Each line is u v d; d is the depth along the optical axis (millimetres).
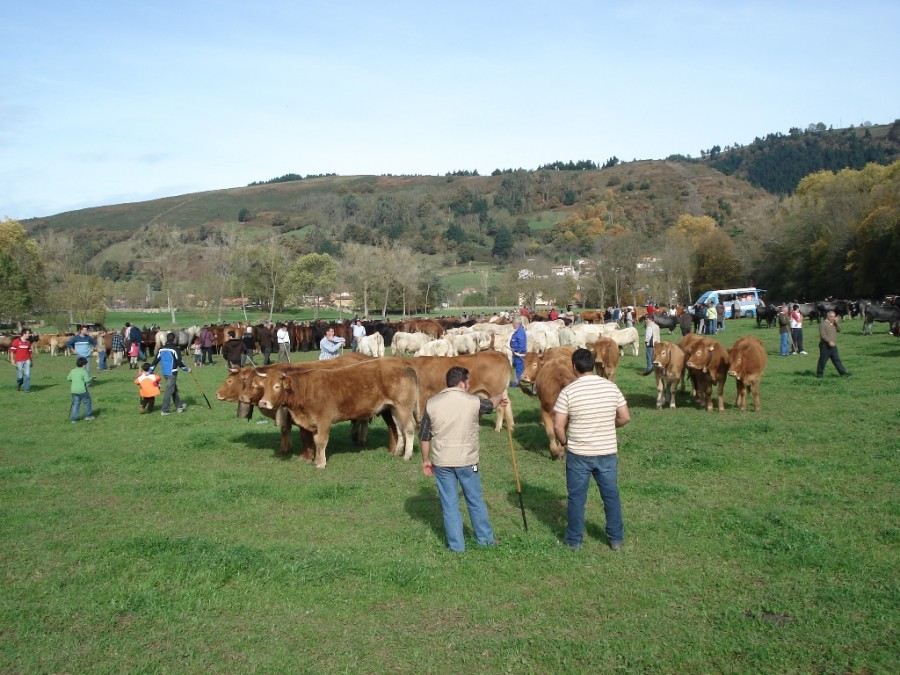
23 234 67688
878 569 6230
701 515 7859
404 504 8766
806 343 30672
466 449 6938
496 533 7512
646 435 12227
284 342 29422
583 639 5215
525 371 12531
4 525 8250
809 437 11422
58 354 40750
